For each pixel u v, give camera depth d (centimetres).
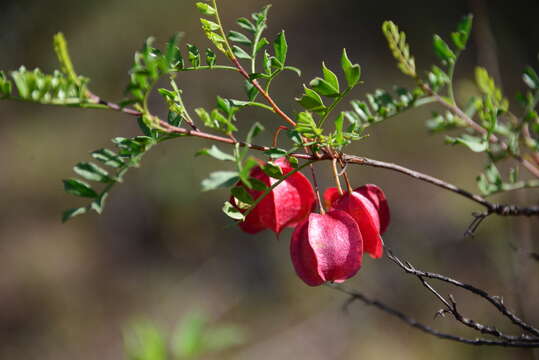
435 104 873
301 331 709
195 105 892
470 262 699
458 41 253
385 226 220
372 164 213
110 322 760
